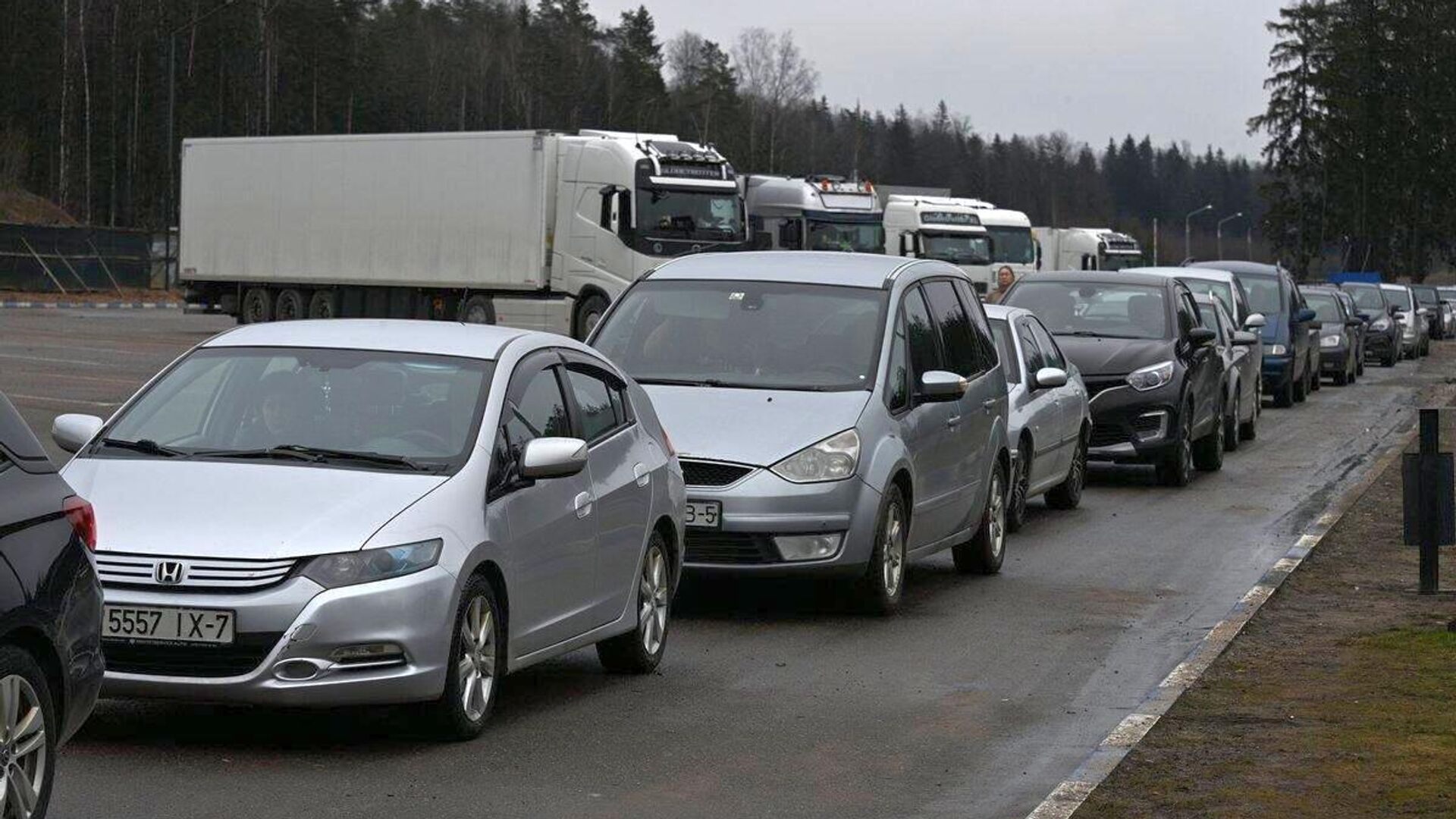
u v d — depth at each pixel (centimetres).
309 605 1278
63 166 17325
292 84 18938
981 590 2267
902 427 2083
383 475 1392
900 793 1282
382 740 1388
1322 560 2480
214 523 1313
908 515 2097
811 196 8044
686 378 2122
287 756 1327
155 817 1152
